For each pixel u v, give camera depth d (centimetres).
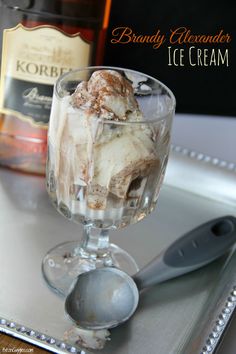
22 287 48
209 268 52
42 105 58
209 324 47
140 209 48
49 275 50
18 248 52
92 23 56
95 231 52
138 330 46
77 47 56
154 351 45
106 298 46
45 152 60
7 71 57
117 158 44
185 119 70
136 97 50
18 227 54
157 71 69
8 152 60
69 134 44
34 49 56
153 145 45
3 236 53
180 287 50
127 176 45
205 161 62
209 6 67
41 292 48
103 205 46
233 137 68
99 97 44
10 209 56
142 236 56
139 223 57
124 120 44
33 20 55
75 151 44
